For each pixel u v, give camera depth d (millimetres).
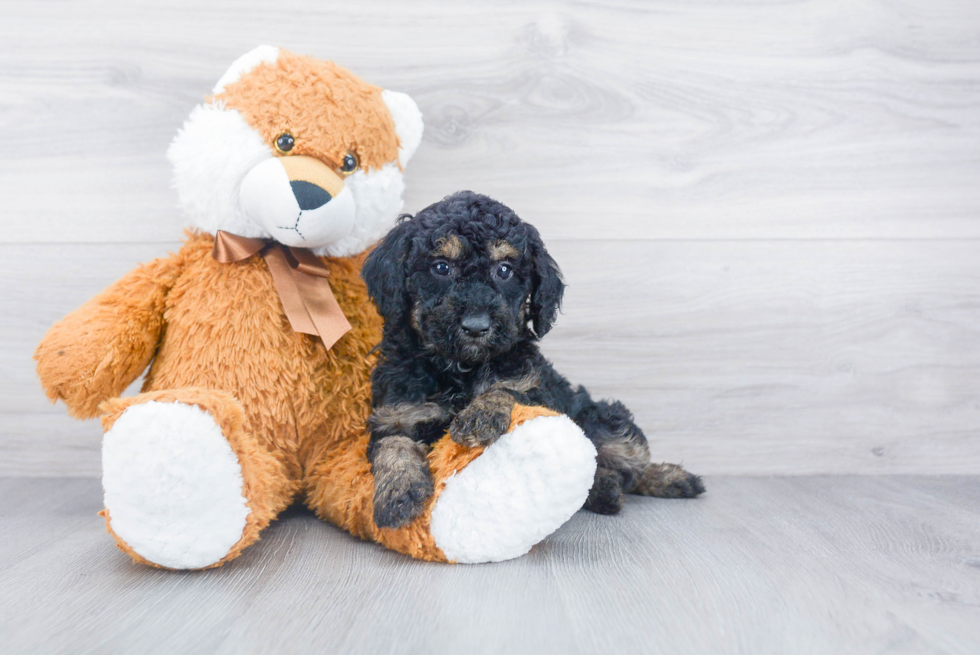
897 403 2443
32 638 1191
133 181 2340
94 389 1733
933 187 2443
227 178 1745
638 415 2438
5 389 2338
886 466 2451
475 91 2373
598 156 2404
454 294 1614
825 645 1187
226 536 1461
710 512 1996
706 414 2438
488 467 1511
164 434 1365
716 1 2383
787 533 1790
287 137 1748
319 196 1690
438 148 2375
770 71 2406
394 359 1778
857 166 2432
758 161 2422
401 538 1563
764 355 2438
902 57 2416
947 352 2439
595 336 2424
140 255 2352
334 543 1701
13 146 2311
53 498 2113
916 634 1229
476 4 2352
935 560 1597
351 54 2348
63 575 1487
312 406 1834
